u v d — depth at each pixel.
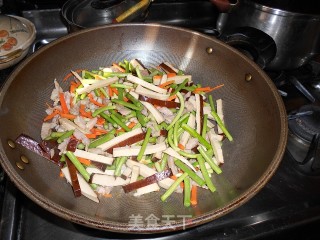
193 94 0.34
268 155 0.25
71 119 0.31
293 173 0.31
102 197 0.27
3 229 0.26
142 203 0.27
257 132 0.28
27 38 0.38
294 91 0.38
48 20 0.44
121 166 0.29
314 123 0.33
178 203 0.27
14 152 0.25
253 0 0.35
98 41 0.33
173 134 0.31
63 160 0.28
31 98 0.29
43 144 0.28
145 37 0.34
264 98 0.28
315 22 0.33
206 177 0.28
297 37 0.34
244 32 0.34
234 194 0.25
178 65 0.35
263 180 0.22
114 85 0.34
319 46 0.35
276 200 0.29
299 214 0.28
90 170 0.28
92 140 0.31
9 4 0.43
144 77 0.35
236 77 0.32
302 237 0.29
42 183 0.25
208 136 0.32
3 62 0.37
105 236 0.26
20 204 0.28
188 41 0.33
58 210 0.20
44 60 0.30
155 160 0.30
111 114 0.32
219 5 0.35
